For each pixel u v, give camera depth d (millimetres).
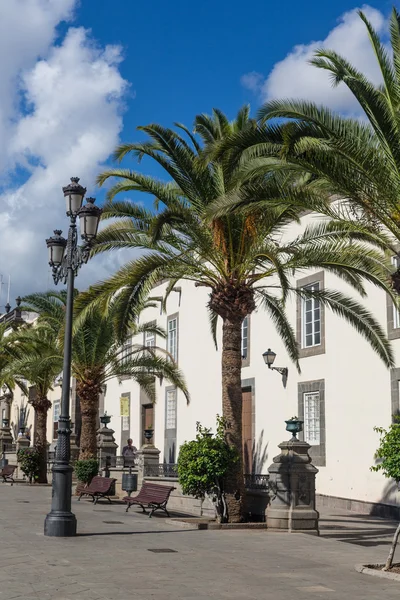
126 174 15133
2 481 31938
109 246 15469
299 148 11227
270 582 9086
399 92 11602
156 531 13984
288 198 12461
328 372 20172
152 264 14711
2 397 51094
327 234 15055
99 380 23891
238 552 11492
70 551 11117
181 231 14828
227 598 8070
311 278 21109
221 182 14703
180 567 9961
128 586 8531
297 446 14633
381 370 18266
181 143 14773
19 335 28047
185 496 18438
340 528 15531
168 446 29109
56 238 14328
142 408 31891
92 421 23672
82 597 7840
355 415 19031
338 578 9500
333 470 19672
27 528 14070
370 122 11234
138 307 15273
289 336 17781
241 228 14992
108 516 16750
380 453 10484
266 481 15984
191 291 28359
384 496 17781
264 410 22797
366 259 14805
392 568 10125
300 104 11273
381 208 11891
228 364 15305
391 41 11750
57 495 13000
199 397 26969
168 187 16094
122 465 25312
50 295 24594
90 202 13625
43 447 31016
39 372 26734
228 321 15328
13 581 8633
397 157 11148
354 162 11328
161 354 30406
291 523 14164
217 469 14766
